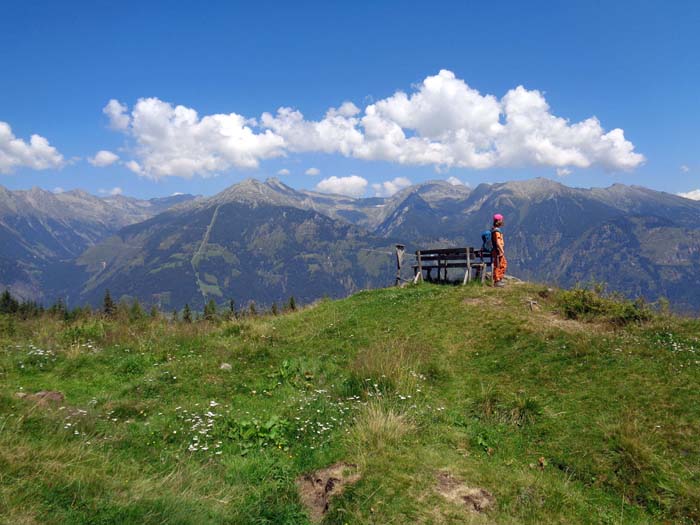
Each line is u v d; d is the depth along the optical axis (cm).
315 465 747
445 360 1274
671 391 938
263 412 971
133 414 948
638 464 753
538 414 936
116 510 551
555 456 812
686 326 1310
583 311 1476
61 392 1073
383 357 1216
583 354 1160
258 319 1967
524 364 1180
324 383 1159
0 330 1644
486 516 625
